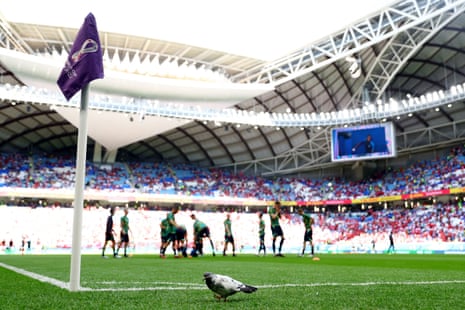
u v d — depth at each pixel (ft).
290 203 173.99
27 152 179.11
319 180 182.91
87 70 17.03
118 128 139.13
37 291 16.67
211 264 40.60
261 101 155.12
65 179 163.22
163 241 60.95
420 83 143.54
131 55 130.93
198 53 126.72
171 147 189.57
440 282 21.35
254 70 135.54
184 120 140.67
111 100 130.00
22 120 155.33
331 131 148.25
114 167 179.22
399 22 105.40
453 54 126.11
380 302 13.85
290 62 126.72
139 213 153.69
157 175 182.19
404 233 141.28
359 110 141.08
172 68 130.62
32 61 109.81
